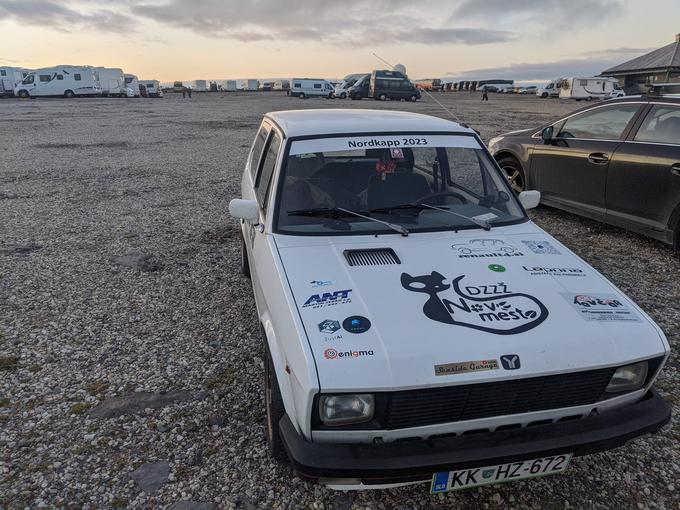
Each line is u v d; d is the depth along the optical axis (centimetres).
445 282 263
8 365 365
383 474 206
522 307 246
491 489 262
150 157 1280
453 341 222
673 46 4194
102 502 251
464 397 214
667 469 274
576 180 643
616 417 233
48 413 315
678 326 420
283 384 235
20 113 2717
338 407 209
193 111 2967
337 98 4659
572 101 4381
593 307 252
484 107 3203
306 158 343
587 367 222
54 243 623
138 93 5484
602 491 261
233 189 923
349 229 312
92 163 1189
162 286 500
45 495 254
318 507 250
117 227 689
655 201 554
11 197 858
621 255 574
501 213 347
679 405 323
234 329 418
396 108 2900
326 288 256
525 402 222
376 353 215
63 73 4722
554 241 322
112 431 300
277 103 3766
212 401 328
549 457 224
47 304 461
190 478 266
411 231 316
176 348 390
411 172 353
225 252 593
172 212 764
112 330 416
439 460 209
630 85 4525
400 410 211
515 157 746
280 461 264
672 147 538
